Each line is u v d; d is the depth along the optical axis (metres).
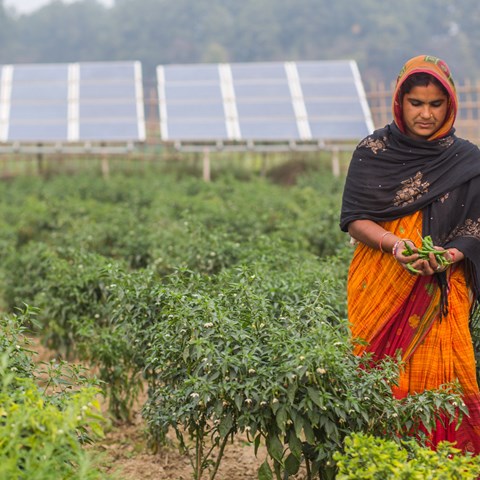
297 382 5.58
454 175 6.19
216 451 7.81
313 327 6.06
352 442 5.22
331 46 78.25
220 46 81.94
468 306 6.32
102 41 91.75
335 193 20.92
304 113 27.97
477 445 6.16
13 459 4.54
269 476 5.95
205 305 6.14
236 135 27.12
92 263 10.20
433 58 6.20
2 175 31.64
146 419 6.97
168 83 29.44
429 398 5.88
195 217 12.06
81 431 5.88
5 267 12.38
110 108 29.25
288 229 13.58
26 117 28.77
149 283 7.62
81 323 9.46
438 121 6.20
